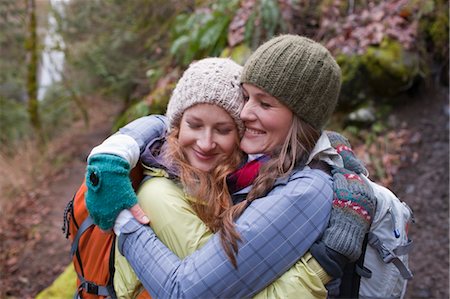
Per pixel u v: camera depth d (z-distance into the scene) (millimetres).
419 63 3619
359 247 1196
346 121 3660
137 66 5734
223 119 1293
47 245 4180
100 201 1222
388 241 1312
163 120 1505
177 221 1236
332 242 1175
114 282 1316
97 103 7113
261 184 1244
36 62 6094
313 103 1261
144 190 1305
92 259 1349
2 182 5094
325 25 3883
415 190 3188
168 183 1307
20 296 3646
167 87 4316
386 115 3609
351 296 1302
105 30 6047
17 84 6215
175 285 1165
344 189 1238
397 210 1349
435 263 2811
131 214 1244
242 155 1362
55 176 5551
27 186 5227
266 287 1197
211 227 1250
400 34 3639
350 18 3814
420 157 3348
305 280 1162
